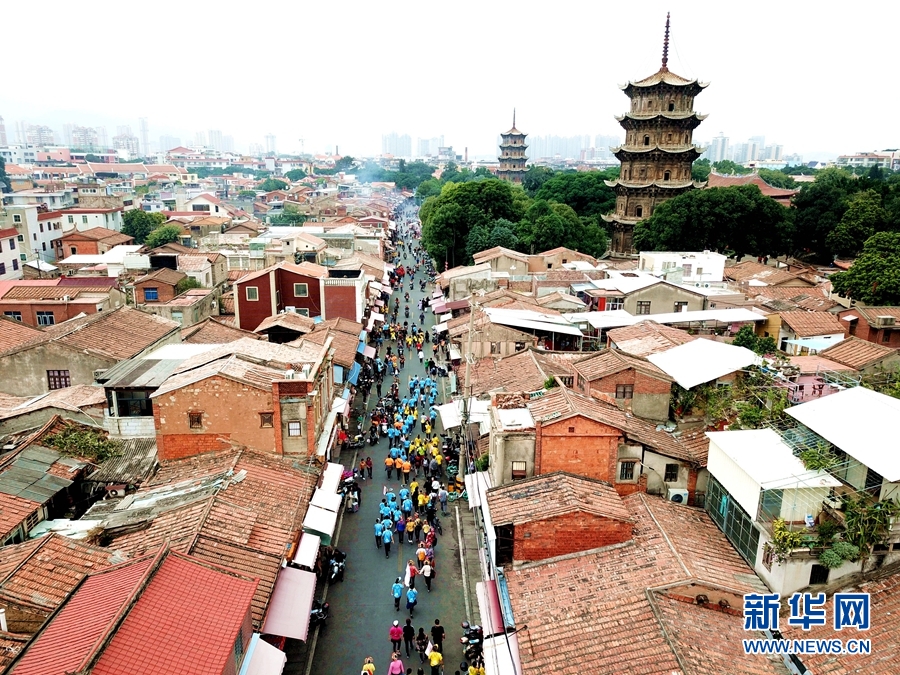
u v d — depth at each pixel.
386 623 30.77
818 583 25.22
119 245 107.62
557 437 30.59
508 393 34.97
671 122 106.94
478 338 54.06
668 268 71.25
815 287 74.12
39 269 91.75
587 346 55.44
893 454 24.36
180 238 118.75
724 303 63.28
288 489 32.25
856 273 65.25
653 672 20.84
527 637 23.69
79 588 20.30
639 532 28.08
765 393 33.69
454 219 107.12
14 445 33.53
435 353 70.44
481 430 40.03
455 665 28.25
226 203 188.88
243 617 19.39
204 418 33.81
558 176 150.62
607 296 63.31
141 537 27.39
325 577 33.72
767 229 100.38
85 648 16.50
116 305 65.12
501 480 31.38
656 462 31.98
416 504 40.34
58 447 33.25
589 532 27.61
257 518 28.97
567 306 64.75
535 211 109.06
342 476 42.38
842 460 26.47
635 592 24.52
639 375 36.50
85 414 35.94
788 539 24.75
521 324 54.03
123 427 35.25
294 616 25.88
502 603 27.17
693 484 32.41
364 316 74.06
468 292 78.81
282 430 34.53
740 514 28.12
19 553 24.33
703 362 37.53
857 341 41.94
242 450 33.75
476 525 38.56
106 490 32.84
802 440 28.62
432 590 33.22
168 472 33.16
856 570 25.08
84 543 26.03
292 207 168.62
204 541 26.34
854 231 98.12
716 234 98.81
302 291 68.19
